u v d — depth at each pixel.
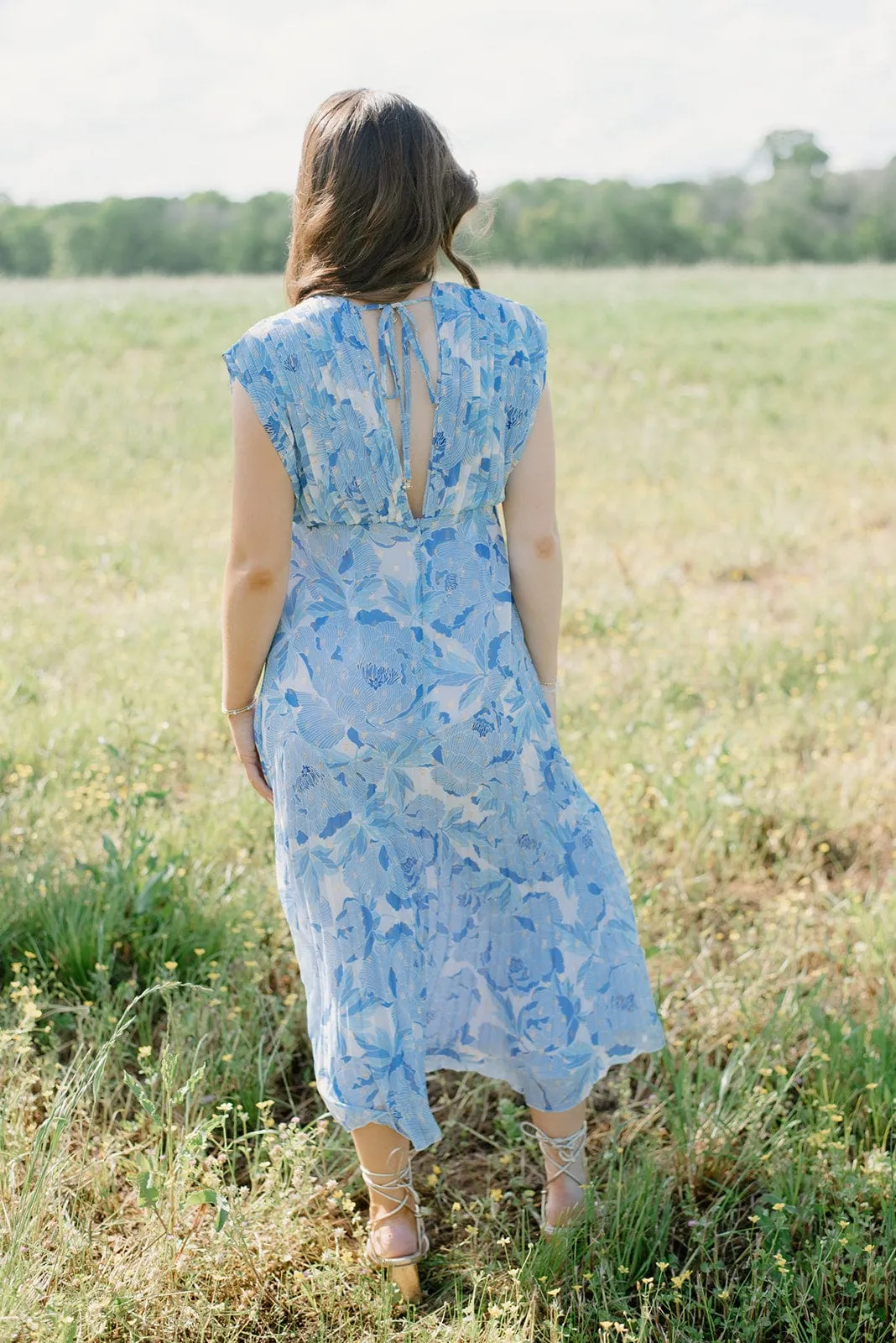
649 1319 2.13
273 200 57.91
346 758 2.04
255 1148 2.59
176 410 11.56
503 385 2.05
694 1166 2.48
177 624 5.53
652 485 8.98
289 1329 2.18
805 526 7.53
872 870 3.63
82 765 4.08
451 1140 2.67
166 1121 2.34
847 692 4.84
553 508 2.18
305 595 2.08
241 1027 2.83
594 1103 2.79
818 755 4.23
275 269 56.28
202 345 14.95
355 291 1.98
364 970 2.10
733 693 4.91
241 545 2.02
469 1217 2.45
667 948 3.16
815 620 5.57
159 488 8.89
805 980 3.04
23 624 5.55
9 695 4.66
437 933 2.23
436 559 2.07
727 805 3.77
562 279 24.94
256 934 3.15
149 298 18.95
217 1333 2.11
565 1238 2.26
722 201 66.00
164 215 59.41
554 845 2.21
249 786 3.87
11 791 3.87
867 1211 2.35
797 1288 2.19
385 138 1.95
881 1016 2.79
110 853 3.24
